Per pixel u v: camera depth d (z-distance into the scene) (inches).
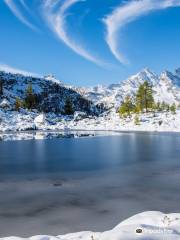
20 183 840.9
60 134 3011.8
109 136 2933.1
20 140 2416.3
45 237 368.2
